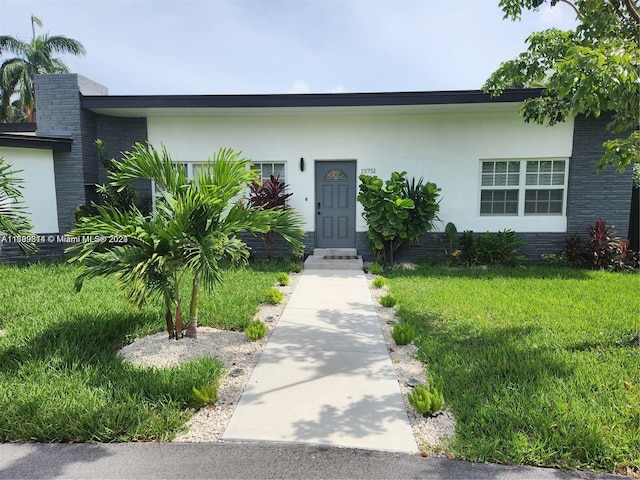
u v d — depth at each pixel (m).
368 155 9.19
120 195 8.36
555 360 3.66
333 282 7.33
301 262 9.04
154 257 3.60
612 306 5.47
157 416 2.79
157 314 4.89
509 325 4.76
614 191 8.76
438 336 4.43
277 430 2.72
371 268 8.10
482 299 5.88
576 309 5.34
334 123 9.16
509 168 9.09
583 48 3.49
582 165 8.77
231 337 4.45
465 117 8.94
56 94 8.53
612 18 4.72
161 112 8.91
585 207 8.88
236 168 4.13
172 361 3.73
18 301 5.30
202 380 3.25
